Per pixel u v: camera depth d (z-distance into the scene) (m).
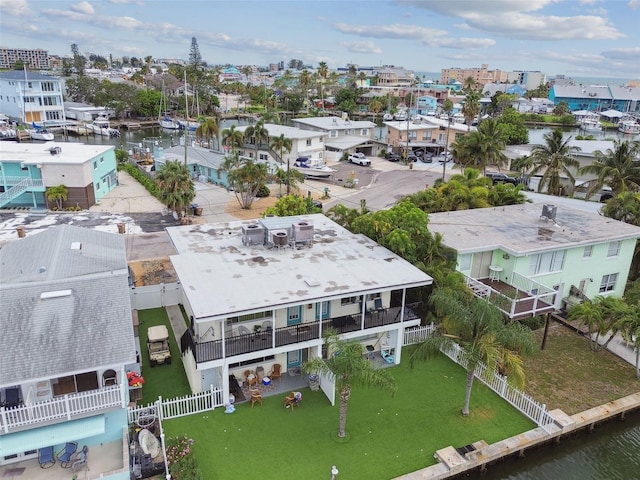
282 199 37.88
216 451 18.52
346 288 21.78
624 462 20.55
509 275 28.52
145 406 20.59
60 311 17.66
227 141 70.81
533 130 145.00
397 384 23.20
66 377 16.78
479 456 18.83
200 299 20.19
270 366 23.23
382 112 145.50
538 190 57.16
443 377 23.97
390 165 78.00
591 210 41.47
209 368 20.42
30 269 20.48
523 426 20.77
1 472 16.58
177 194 44.38
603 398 22.88
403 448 19.17
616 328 25.03
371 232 28.31
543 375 24.56
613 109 186.38
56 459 17.06
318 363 18.62
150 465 17.02
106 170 55.12
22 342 16.42
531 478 19.58
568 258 29.95
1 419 15.58
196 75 160.12
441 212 35.31
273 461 18.17
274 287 21.58
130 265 35.47
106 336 17.16
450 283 24.80
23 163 46.66
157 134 112.12
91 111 117.38
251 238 26.17
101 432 16.36
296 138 69.19
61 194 47.38
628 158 46.53
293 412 20.92
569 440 21.36
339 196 57.59
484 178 44.50
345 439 19.41
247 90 183.75
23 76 100.00
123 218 46.34
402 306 23.77
